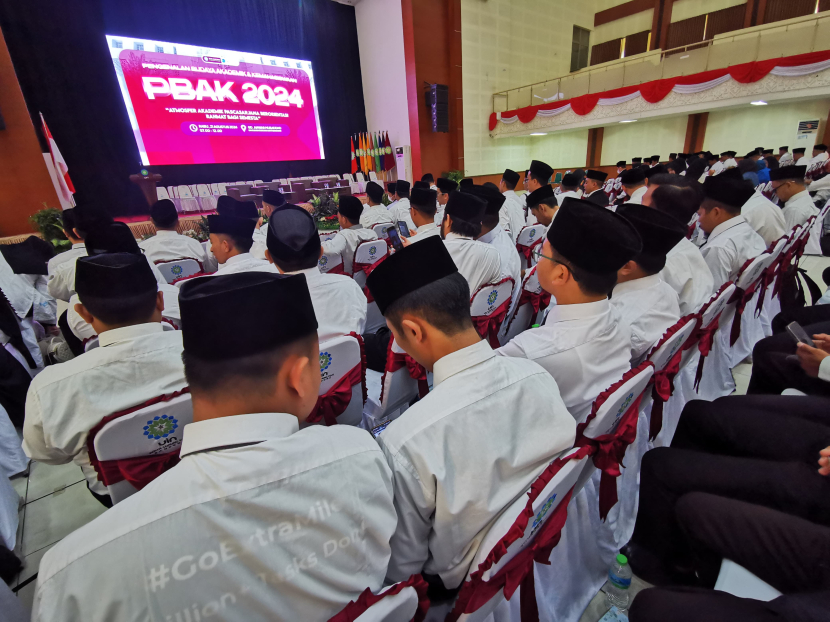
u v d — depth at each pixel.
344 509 0.50
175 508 0.42
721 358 1.96
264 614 0.45
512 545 0.61
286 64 9.16
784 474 1.01
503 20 11.00
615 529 1.27
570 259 0.92
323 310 1.31
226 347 0.47
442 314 0.69
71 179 7.24
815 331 1.59
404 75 9.81
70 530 1.47
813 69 7.04
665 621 0.72
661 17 12.53
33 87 6.70
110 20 7.10
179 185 8.21
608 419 0.86
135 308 0.93
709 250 1.92
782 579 0.81
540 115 10.60
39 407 0.85
